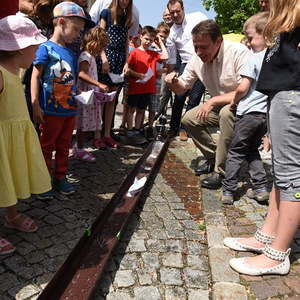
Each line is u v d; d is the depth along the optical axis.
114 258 2.61
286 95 2.25
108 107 4.89
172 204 3.52
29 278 2.33
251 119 3.41
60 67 3.19
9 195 2.46
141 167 4.30
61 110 3.26
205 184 3.88
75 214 3.13
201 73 4.08
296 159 2.29
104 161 4.47
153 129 5.94
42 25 3.45
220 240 2.87
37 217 3.02
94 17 5.08
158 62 5.95
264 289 2.35
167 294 2.31
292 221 2.38
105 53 4.89
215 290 2.31
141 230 3.00
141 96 5.49
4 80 2.45
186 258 2.69
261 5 4.62
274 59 2.31
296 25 2.15
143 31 5.47
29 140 2.66
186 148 5.31
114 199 3.22
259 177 3.63
